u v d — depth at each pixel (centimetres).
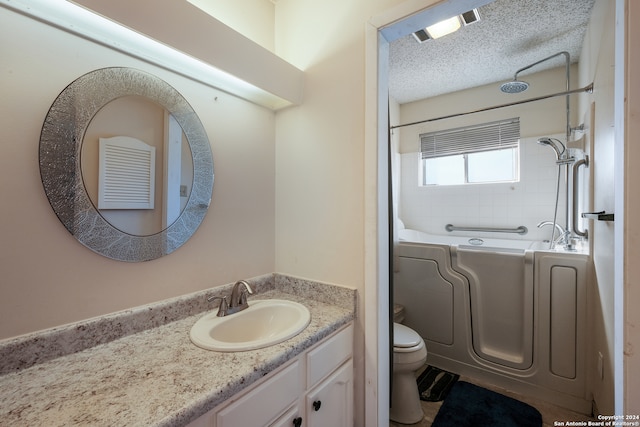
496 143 297
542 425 157
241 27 142
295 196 149
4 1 77
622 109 75
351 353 124
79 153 90
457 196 318
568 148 216
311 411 101
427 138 339
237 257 139
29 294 81
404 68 263
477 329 202
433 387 193
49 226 84
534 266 181
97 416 62
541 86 273
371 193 120
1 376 75
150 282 108
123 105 100
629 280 73
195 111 122
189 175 119
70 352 87
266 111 154
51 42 85
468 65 259
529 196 280
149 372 78
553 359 174
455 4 103
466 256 206
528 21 195
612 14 121
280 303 130
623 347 74
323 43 138
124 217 100
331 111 135
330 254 135
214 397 70
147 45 97
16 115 79
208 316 115
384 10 118
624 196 74
